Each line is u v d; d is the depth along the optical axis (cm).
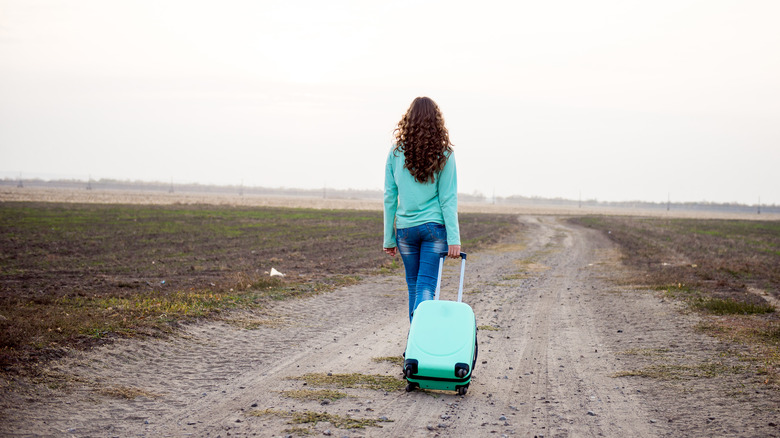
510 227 5091
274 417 432
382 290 1284
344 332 811
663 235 4166
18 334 590
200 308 888
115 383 510
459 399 491
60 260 1706
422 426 418
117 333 670
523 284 1472
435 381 469
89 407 442
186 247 2241
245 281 1220
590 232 4694
